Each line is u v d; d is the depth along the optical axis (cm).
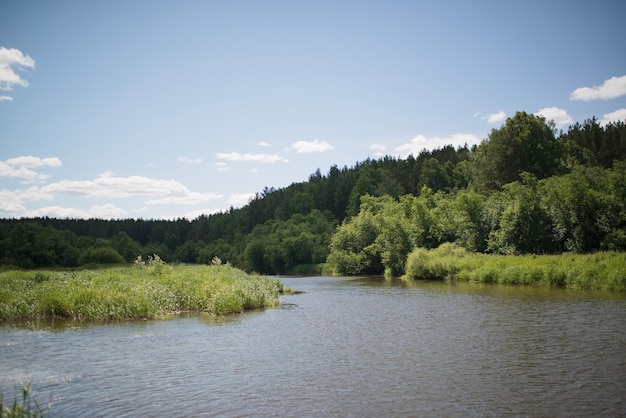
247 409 1304
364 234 9344
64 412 1292
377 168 17025
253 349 2020
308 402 1350
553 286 4216
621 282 3672
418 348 1980
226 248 14950
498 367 1656
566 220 5488
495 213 6438
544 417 1198
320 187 17338
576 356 1766
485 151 9444
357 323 2644
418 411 1261
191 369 1706
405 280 6253
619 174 5334
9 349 2033
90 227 17538
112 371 1684
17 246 8275
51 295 2958
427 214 7412
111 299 2912
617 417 1190
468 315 2783
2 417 971
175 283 3538
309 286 5675
